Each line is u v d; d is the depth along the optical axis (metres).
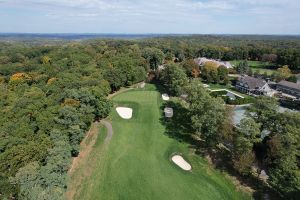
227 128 43.28
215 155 46.25
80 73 84.19
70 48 148.12
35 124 46.69
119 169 42.00
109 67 92.38
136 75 91.75
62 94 58.50
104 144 49.78
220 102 47.47
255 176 40.47
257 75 121.50
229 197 36.50
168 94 82.44
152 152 47.62
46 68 94.12
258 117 45.38
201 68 111.06
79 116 49.31
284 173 33.88
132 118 62.44
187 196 36.44
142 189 37.56
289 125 40.31
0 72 96.81
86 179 39.06
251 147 39.81
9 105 59.53
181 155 47.25
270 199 35.78
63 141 40.91
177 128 57.28
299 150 38.88
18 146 36.88
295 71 129.75
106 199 35.22
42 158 37.56
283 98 90.31
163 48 170.38
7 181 31.97
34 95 61.25
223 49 174.25
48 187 32.00
